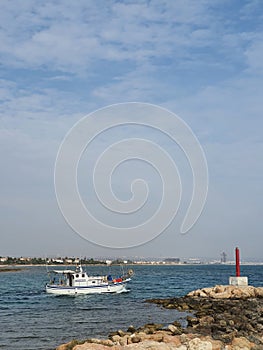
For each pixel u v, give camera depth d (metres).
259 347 30.62
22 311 55.97
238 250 72.06
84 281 74.75
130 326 40.97
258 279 136.25
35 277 162.00
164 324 43.72
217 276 164.00
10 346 34.53
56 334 39.28
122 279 82.25
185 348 29.03
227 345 30.33
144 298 71.25
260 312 49.72
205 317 44.00
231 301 60.47
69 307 59.78
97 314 52.38
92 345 29.05
